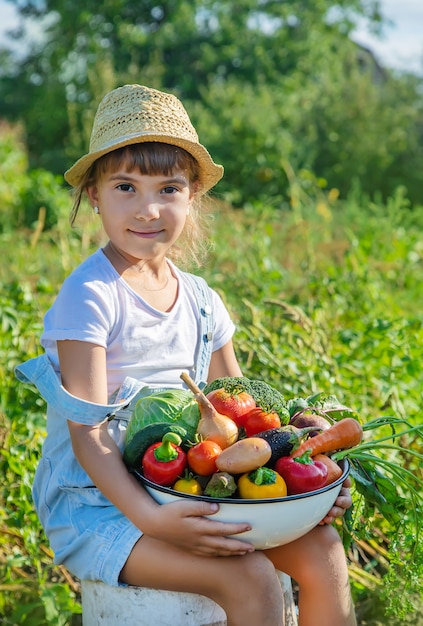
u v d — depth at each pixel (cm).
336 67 2320
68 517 212
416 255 587
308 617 201
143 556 195
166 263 241
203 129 1505
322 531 204
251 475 188
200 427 195
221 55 2239
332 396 232
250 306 334
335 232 807
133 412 205
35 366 216
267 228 503
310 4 2339
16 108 2408
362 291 443
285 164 758
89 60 2234
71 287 216
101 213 226
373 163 1684
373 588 270
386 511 227
